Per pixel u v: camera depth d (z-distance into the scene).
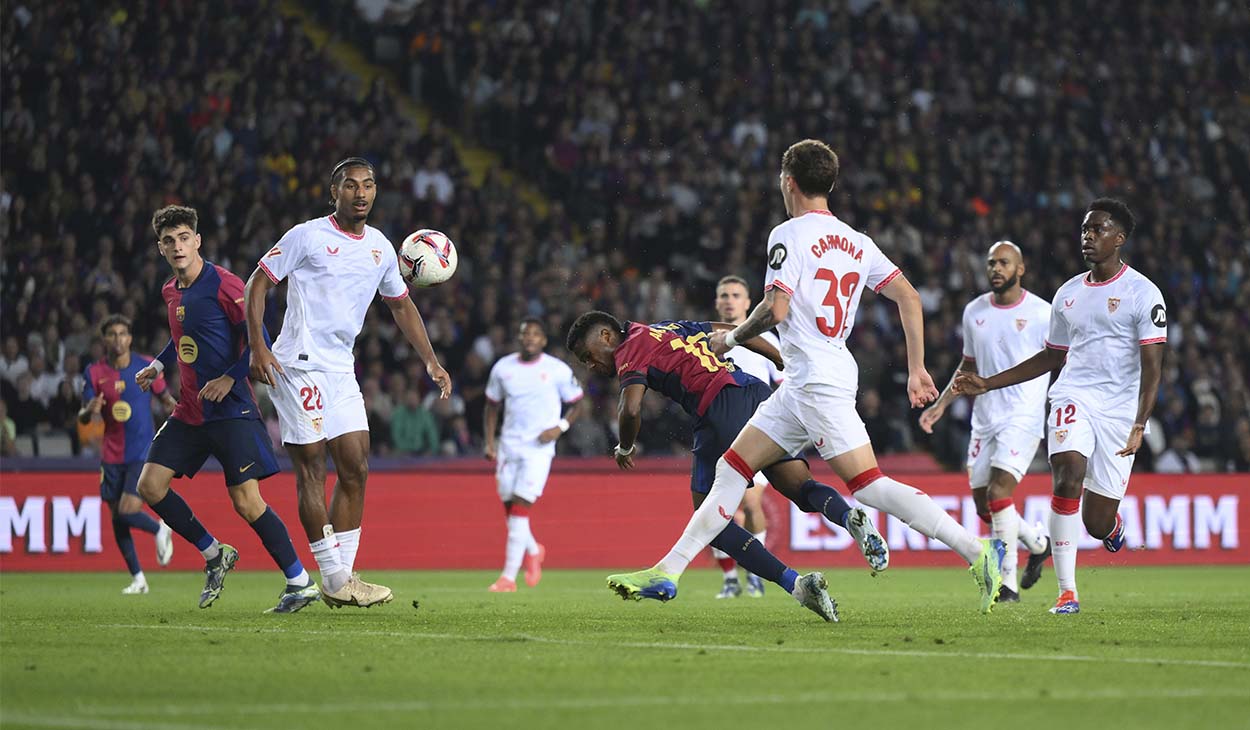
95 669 18.66
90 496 55.38
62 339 63.53
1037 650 21.16
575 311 71.62
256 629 25.19
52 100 72.38
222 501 56.25
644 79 85.25
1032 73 90.94
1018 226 81.94
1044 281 81.44
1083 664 19.23
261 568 56.56
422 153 77.44
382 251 29.38
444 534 58.41
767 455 25.53
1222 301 81.50
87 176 69.31
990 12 93.06
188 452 29.89
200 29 77.06
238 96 75.56
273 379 28.38
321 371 28.69
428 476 58.41
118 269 67.75
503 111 83.06
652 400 65.56
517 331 69.31
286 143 74.94
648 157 82.06
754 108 85.56
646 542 60.06
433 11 85.50
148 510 55.34
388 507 57.91
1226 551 63.59
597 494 59.66
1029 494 61.69
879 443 66.00
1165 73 93.50
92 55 74.25
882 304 73.44
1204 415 69.75
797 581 26.80
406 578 52.66
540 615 29.33
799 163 24.88
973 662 19.45
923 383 25.33
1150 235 84.81
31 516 54.81
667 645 21.94
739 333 24.83
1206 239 84.19
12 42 73.38
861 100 86.81
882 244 78.06
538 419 45.62
